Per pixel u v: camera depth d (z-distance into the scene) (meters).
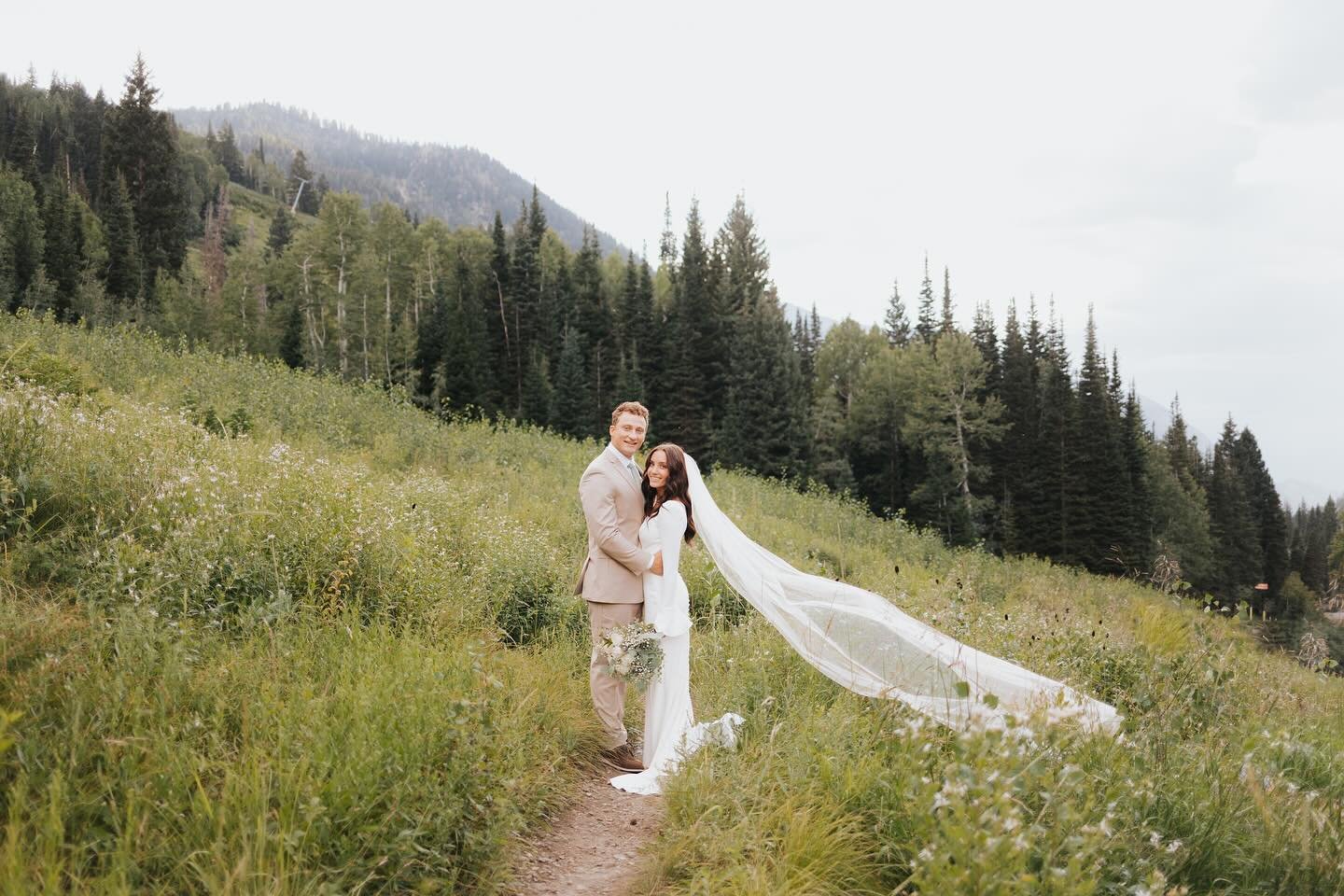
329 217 52.28
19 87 132.38
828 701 5.18
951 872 2.62
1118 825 3.41
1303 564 95.19
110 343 14.68
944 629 5.94
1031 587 17.55
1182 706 4.82
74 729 2.99
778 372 55.44
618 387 64.69
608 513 4.92
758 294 80.38
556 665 5.80
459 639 5.20
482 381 58.69
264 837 2.66
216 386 13.87
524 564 7.66
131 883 2.52
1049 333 77.81
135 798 2.77
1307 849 3.45
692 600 8.48
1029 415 60.22
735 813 3.80
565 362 60.66
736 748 4.65
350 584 5.54
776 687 5.43
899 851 3.35
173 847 2.70
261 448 9.41
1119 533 51.50
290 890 2.62
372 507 6.65
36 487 5.12
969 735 3.44
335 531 5.94
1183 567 56.78
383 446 13.34
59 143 120.31
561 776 4.35
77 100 144.25
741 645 6.41
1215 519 73.94
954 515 53.50
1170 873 3.30
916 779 3.25
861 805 3.75
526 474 14.30
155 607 4.14
